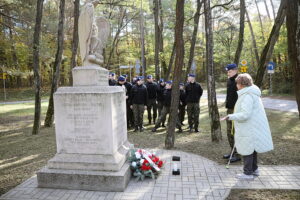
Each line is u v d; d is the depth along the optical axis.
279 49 19.45
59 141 4.16
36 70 8.70
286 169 4.61
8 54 17.47
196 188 3.88
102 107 3.98
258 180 4.13
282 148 6.04
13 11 12.79
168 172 4.58
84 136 4.07
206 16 6.74
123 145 4.64
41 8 8.68
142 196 3.63
